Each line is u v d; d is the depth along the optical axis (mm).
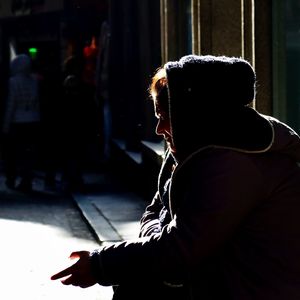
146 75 15156
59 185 17031
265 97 8711
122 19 18875
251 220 3207
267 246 3197
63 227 11828
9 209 13695
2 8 26344
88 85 15906
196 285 3273
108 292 7906
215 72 3217
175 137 3273
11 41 26094
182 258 3162
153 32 15094
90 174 18844
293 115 8602
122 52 19047
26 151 16297
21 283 8297
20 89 16109
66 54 22594
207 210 3117
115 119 19172
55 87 16094
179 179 3279
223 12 9953
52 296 7801
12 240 10703
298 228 3225
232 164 3162
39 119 16250
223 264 3227
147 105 14922
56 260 9414
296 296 3172
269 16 8656
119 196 14883
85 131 15844
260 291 3180
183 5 12594
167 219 3549
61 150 16000
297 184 3250
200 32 10000
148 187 14250
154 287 3475
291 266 3193
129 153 16359
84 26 21969
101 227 11289
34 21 24453
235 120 3230
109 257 3283
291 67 8547
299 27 8383
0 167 20281
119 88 19078
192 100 3229
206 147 3213
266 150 3211
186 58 3289
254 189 3164
